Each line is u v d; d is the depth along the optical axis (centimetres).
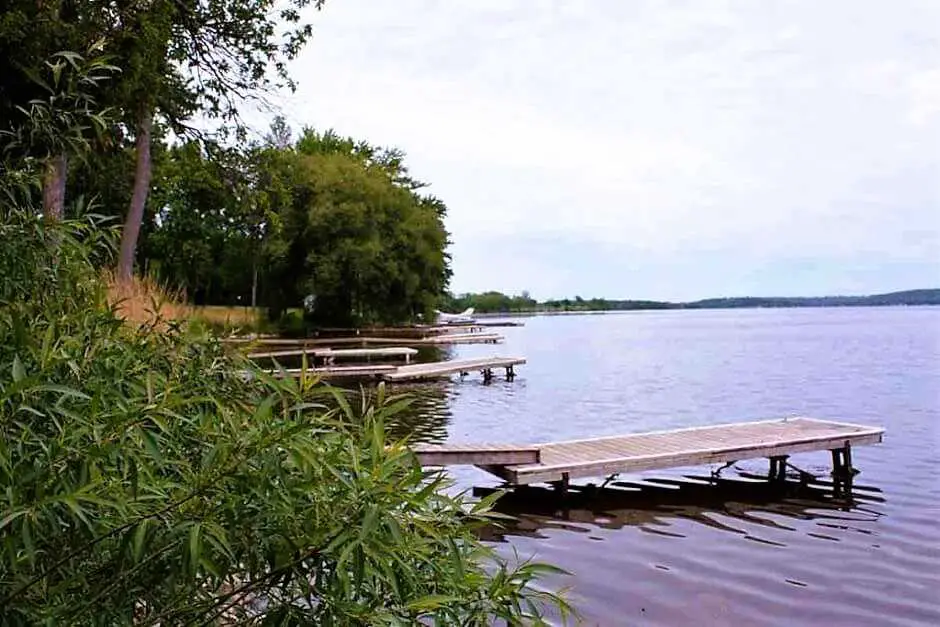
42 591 143
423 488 172
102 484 142
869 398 1459
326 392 169
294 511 150
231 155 1478
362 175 3284
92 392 155
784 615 446
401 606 162
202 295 3378
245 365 194
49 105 245
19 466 134
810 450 796
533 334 4041
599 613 446
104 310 199
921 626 434
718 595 476
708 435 852
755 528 624
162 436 164
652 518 654
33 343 158
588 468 712
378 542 150
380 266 3222
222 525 145
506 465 711
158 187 2586
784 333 4072
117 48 823
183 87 1281
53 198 675
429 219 3500
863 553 557
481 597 179
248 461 147
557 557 549
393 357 2205
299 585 154
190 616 158
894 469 830
